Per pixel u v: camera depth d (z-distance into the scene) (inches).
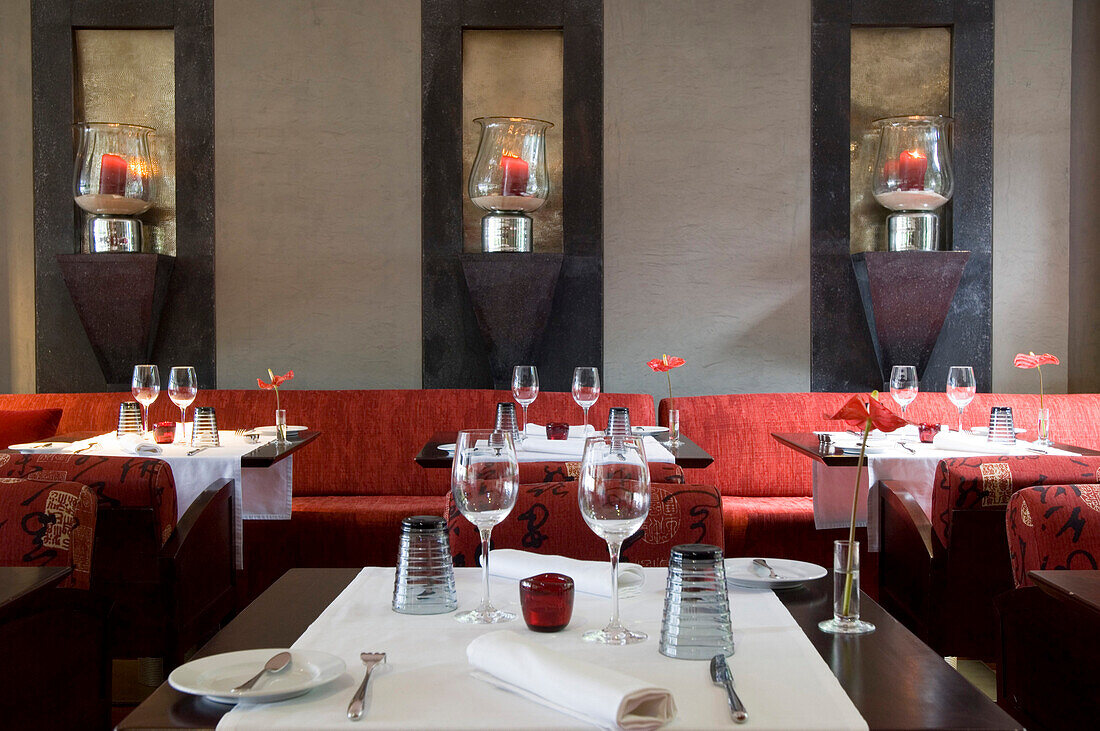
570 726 33.0
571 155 173.8
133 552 92.0
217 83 173.3
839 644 42.5
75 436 133.5
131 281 166.2
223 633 44.3
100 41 175.9
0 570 58.6
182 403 124.1
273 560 147.7
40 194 172.2
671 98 174.4
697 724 33.1
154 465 90.6
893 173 167.6
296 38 173.6
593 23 173.3
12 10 172.6
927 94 177.6
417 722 33.3
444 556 47.6
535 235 178.5
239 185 173.8
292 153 173.9
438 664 39.2
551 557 52.9
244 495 128.2
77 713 67.4
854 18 173.8
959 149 174.4
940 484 93.4
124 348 169.8
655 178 174.9
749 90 174.4
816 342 175.0
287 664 37.6
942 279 167.0
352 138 174.1
